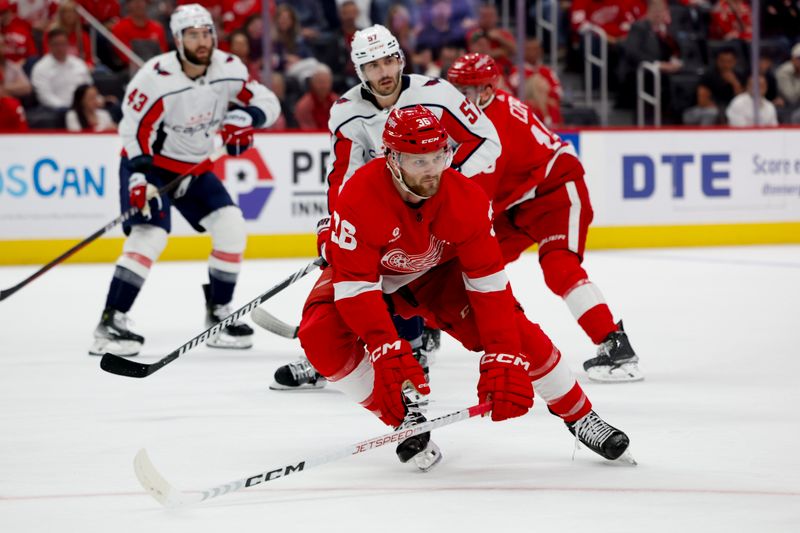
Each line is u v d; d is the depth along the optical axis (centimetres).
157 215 2053
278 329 1686
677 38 4056
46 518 1018
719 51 3991
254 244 3459
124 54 3675
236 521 1003
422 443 1159
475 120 1516
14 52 3672
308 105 3609
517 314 1177
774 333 2102
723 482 1112
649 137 3644
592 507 1029
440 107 1487
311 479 1154
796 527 959
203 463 1238
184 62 2028
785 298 2552
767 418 1415
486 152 1536
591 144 3600
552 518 996
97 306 2584
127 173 2094
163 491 1021
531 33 4341
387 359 1088
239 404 1566
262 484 1138
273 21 3744
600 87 4203
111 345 1975
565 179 1756
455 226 1086
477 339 1209
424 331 1842
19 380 1758
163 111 2030
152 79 2019
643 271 3088
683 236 3694
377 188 1066
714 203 3716
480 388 1112
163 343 2095
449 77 1697
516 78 3844
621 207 3638
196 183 2125
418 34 4066
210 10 3859
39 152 3303
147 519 1011
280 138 3456
